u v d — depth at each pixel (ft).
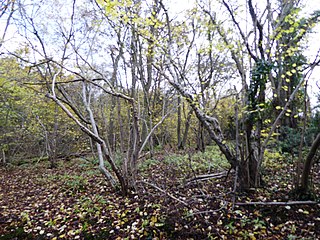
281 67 14.57
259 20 14.28
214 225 11.92
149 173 22.12
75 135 40.81
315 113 19.36
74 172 28.60
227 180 17.66
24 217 14.94
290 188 15.05
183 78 16.99
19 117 37.96
